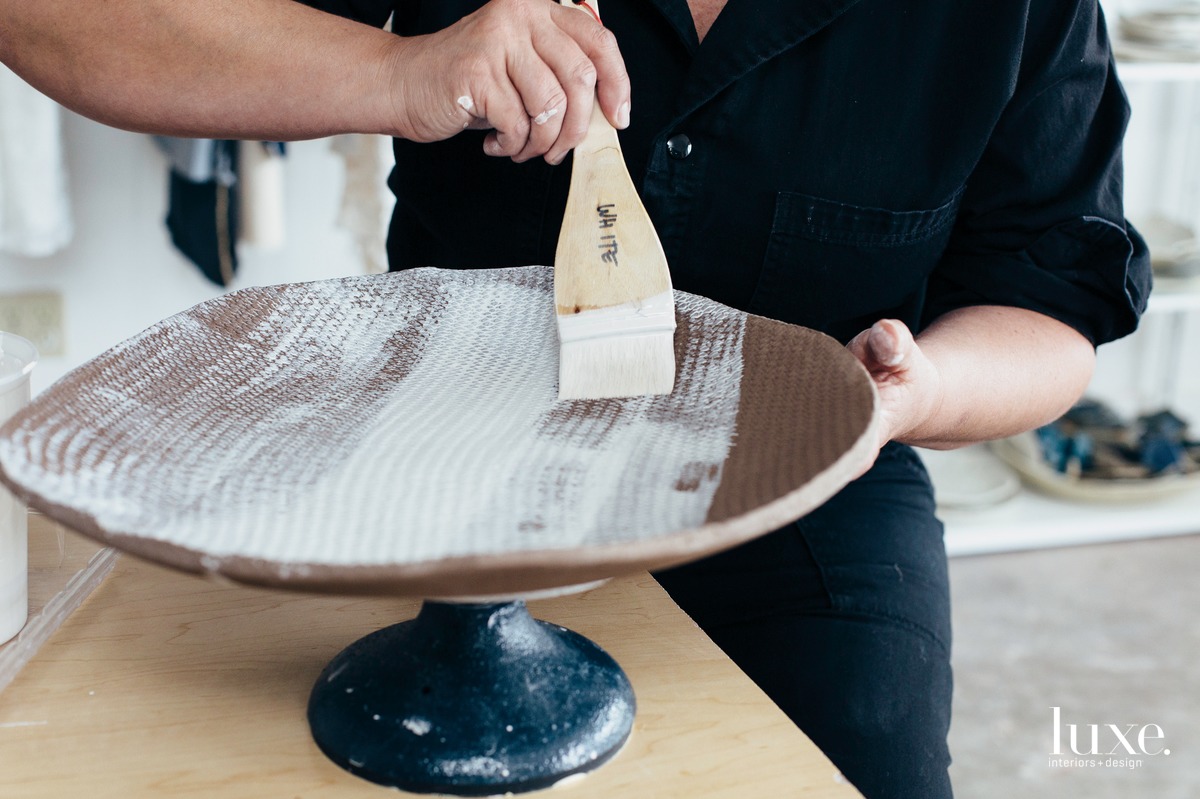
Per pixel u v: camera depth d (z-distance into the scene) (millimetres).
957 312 896
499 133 696
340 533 478
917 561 872
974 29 799
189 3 725
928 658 813
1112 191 882
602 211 662
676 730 567
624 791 523
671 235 849
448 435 594
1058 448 2096
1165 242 2021
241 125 750
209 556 423
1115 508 2109
